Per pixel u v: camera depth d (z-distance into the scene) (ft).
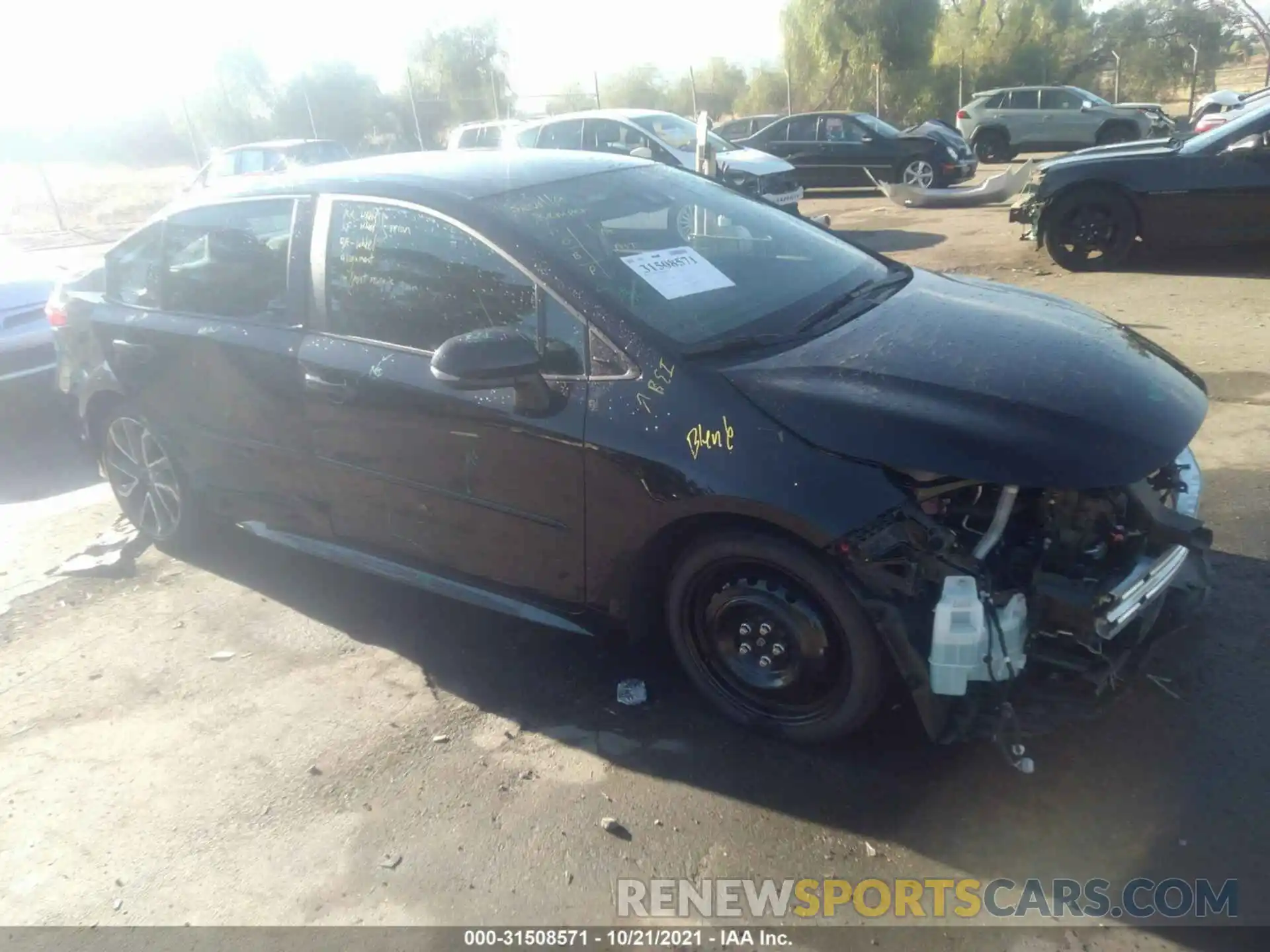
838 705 9.68
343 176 12.78
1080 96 72.64
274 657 12.87
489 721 11.17
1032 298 12.25
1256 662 10.84
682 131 44.73
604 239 11.37
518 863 9.12
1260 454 15.81
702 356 9.97
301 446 12.82
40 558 16.44
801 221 14.02
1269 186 27.02
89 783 10.76
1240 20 101.76
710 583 10.17
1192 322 23.44
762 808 9.48
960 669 8.59
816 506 8.83
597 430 10.02
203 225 14.01
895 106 96.07
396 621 13.51
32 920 9.00
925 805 9.34
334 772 10.55
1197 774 9.39
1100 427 8.89
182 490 15.14
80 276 16.79
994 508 9.16
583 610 11.01
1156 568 9.20
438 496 11.59
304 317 12.59
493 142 47.93
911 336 10.37
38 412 23.94
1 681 12.85
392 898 8.88
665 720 10.87
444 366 9.82
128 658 13.12
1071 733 10.05
